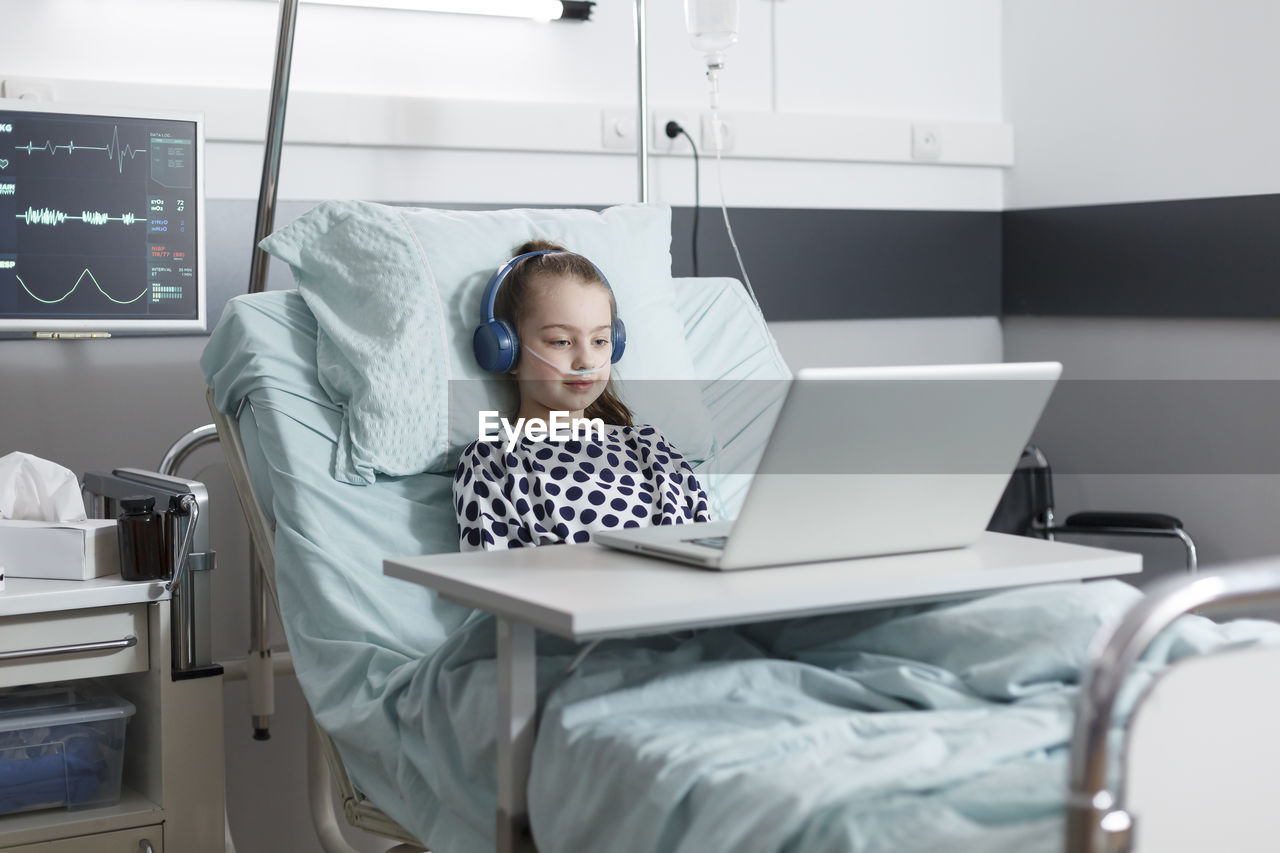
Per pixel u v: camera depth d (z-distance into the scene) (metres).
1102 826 0.69
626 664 1.15
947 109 2.96
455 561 1.16
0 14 2.04
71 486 1.62
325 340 1.67
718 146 2.43
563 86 2.52
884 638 1.19
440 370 1.63
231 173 2.21
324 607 1.46
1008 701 1.08
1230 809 0.86
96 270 1.88
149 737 1.57
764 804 0.85
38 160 1.83
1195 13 2.54
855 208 2.84
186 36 2.18
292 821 2.26
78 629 1.48
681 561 1.13
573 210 1.91
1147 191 2.66
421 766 1.24
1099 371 2.81
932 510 1.17
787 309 2.77
